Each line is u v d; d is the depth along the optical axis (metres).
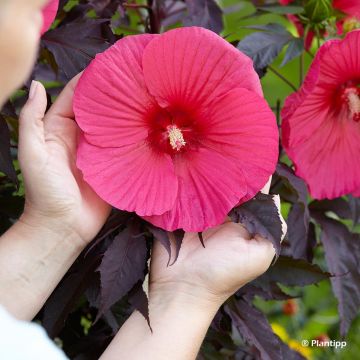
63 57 0.95
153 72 0.86
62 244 0.88
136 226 0.91
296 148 1.00
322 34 1.10
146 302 0.87
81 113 0.85
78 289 0.94
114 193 0.86
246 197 0.89
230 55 0.85
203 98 0.87
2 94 0.64
